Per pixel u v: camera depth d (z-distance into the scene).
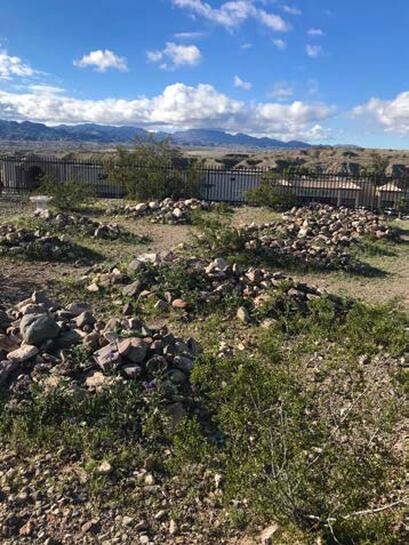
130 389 4.30
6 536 3.08
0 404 4.15
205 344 5.96
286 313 6.77
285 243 11.22
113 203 18.27
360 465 3.23
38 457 3.69
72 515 3.23
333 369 5.49
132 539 3.09
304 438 3.53
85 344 4.87
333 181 20.53
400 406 4.61
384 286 9.40
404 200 19.22
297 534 3.03
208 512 3.33
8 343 4.88
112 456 3.71
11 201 18.03
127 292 7.52
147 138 20.98
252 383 4.04
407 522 3.12
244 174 20.44
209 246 10.86
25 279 8.40
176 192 19.56
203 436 4.07
